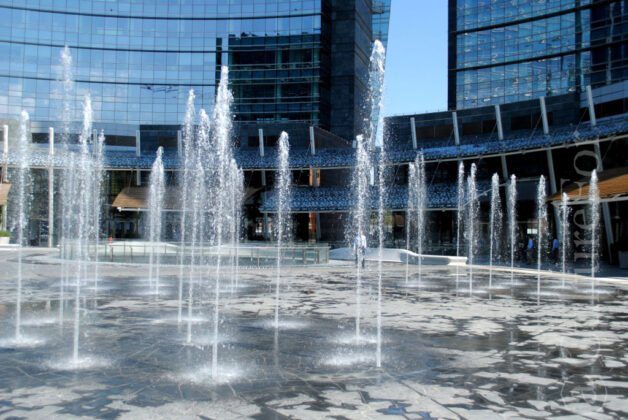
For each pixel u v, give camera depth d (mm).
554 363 9734
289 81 72625
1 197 58281
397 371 9047
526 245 48562
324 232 62125
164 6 75312
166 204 60812
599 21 57750
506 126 51969
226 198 52625
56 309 15219
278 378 8516
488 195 50406
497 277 28141
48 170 62656
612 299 19172
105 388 7887
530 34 63719
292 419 6727
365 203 56219
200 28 74938
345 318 14312
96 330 12211
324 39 73188
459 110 54625
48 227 61719
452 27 69750
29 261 34812
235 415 6832
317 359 9773
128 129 72000
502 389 8133
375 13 83125
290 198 60031
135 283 22484
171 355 9906
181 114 74812
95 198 60406
